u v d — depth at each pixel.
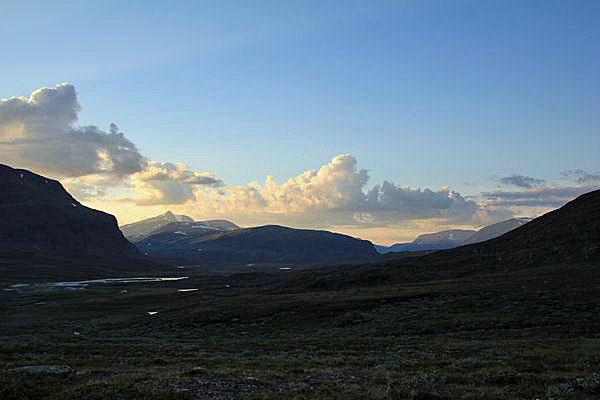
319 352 37.53
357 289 90.12
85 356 35.56
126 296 124.00
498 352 32.78
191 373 24.94
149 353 37.84
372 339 44.75
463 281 83.25
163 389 20.67
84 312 95.94
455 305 59.34
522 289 64.62
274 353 38.06
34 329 72.62
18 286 160.50
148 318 77.06
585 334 41.22
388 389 20.56
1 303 111.19
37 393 20.62
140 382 22.16
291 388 21.84
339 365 30.06
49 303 110.56
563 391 19.95
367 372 26.31
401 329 50.00
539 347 34.53
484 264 104.62
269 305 72.88
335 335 50.47
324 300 72.88
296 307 68.88
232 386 21.84
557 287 64.00
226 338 54.00
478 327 47.72
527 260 98.50
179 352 38.81
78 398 19.52
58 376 23.83
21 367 26.62
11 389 20.64
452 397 19.59
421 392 19.66
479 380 23.05
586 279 69.00
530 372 25.36
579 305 52.03
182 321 67.69
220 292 128.88
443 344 39.03
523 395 19.88
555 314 49.78
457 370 26.50
